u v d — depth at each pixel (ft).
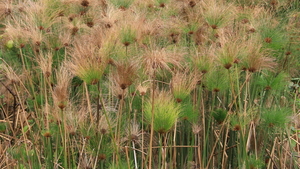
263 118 8.29
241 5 10.64
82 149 8.04
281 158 9.72
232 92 8.25
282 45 8.18
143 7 11.35
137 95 8.11
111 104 8.91
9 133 11.46
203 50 8.23
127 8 10.30
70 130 7.83
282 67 9.41
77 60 6.47
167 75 8.86
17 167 8.64
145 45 8.49
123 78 6.31
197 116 8.32
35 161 8.74
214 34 8.89
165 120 6.27
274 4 10.57
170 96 6.59
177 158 9.12
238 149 8.37
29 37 8.82
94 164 8.05
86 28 9.50
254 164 8.25
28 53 10.73
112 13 8.84
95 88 8.61
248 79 8.42
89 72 6.28
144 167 8.34
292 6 11.98
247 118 7.96
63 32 9.78
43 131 8.07
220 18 8.39
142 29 8.29
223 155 8.42
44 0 9.06
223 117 8.25
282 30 8.91
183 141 8.76
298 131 11.78
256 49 7.37
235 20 9.97
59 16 9.47
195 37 9.07
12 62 11.14
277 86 8.45
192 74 7.26
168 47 8.63
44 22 8.86
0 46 11.03
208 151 9.09
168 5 10.76
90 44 7.14
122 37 7.04
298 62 9.98
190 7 10.00
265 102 9.25
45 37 9.07
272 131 9.71
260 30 8.31
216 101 8.96
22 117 11.50
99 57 6.52
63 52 10.59
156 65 6.17
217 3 9.29
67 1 9.27
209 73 7.75
